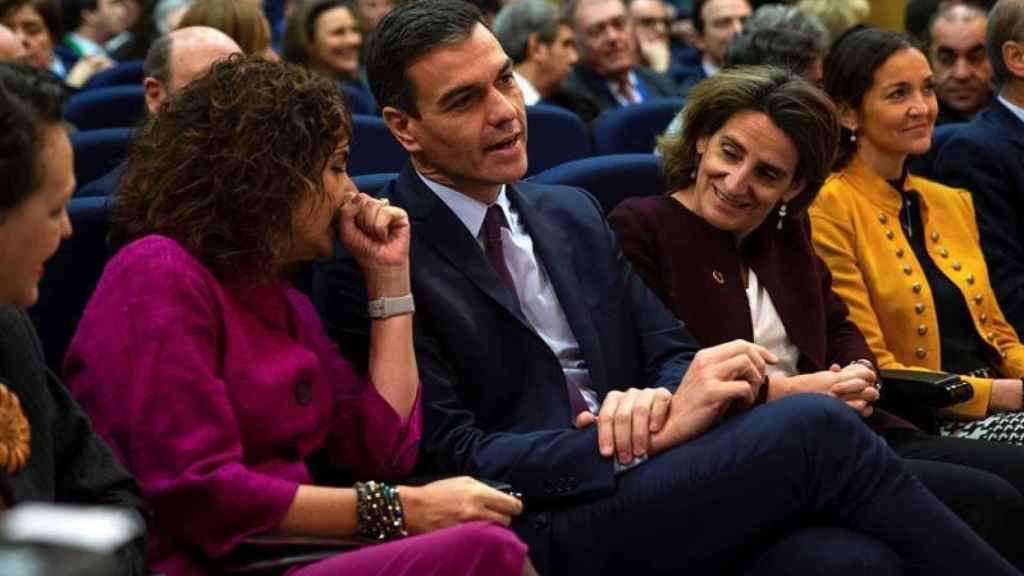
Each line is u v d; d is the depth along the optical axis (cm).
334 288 208
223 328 176
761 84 229
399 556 164
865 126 272
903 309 268
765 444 186
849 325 253
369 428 189
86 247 213
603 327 220
